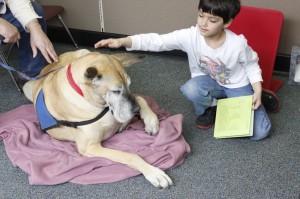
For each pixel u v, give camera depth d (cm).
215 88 213
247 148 197
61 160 182
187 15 277
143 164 173
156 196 168
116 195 169
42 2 314
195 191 171
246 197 168
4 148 201
